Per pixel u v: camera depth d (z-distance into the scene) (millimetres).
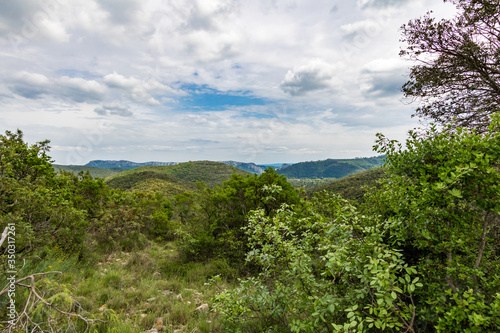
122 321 3975
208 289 6258
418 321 2848
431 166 2766
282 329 3355
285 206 3914
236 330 3205
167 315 4430
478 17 5465
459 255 2896
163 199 21812
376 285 2090
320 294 3059
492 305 1864
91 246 8844
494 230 3039
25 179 6008
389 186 3879
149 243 12406
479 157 2311
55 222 6973
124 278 6375
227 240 8750
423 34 6152
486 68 5734
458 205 2717
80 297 4508
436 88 6566
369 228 3014
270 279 3457
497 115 2535
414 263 3465
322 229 3275
